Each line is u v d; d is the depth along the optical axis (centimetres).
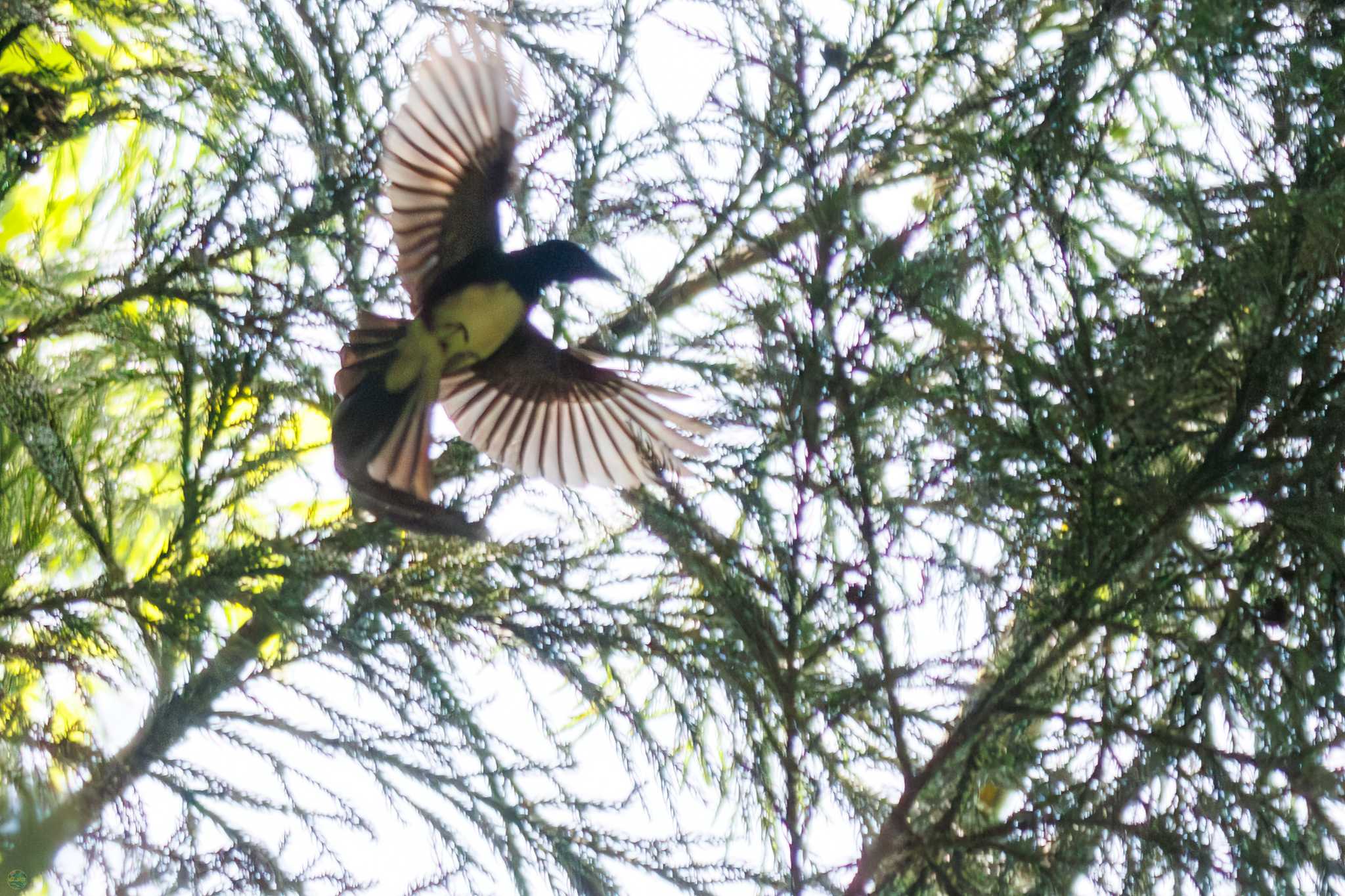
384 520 747
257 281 820
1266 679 787
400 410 757
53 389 831
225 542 834
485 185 756
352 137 840
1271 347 809
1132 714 797
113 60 904
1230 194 862
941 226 870
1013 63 891
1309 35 868
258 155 830
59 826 650
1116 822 762
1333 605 812
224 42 853
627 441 823
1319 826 754
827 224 808
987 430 790
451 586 805
